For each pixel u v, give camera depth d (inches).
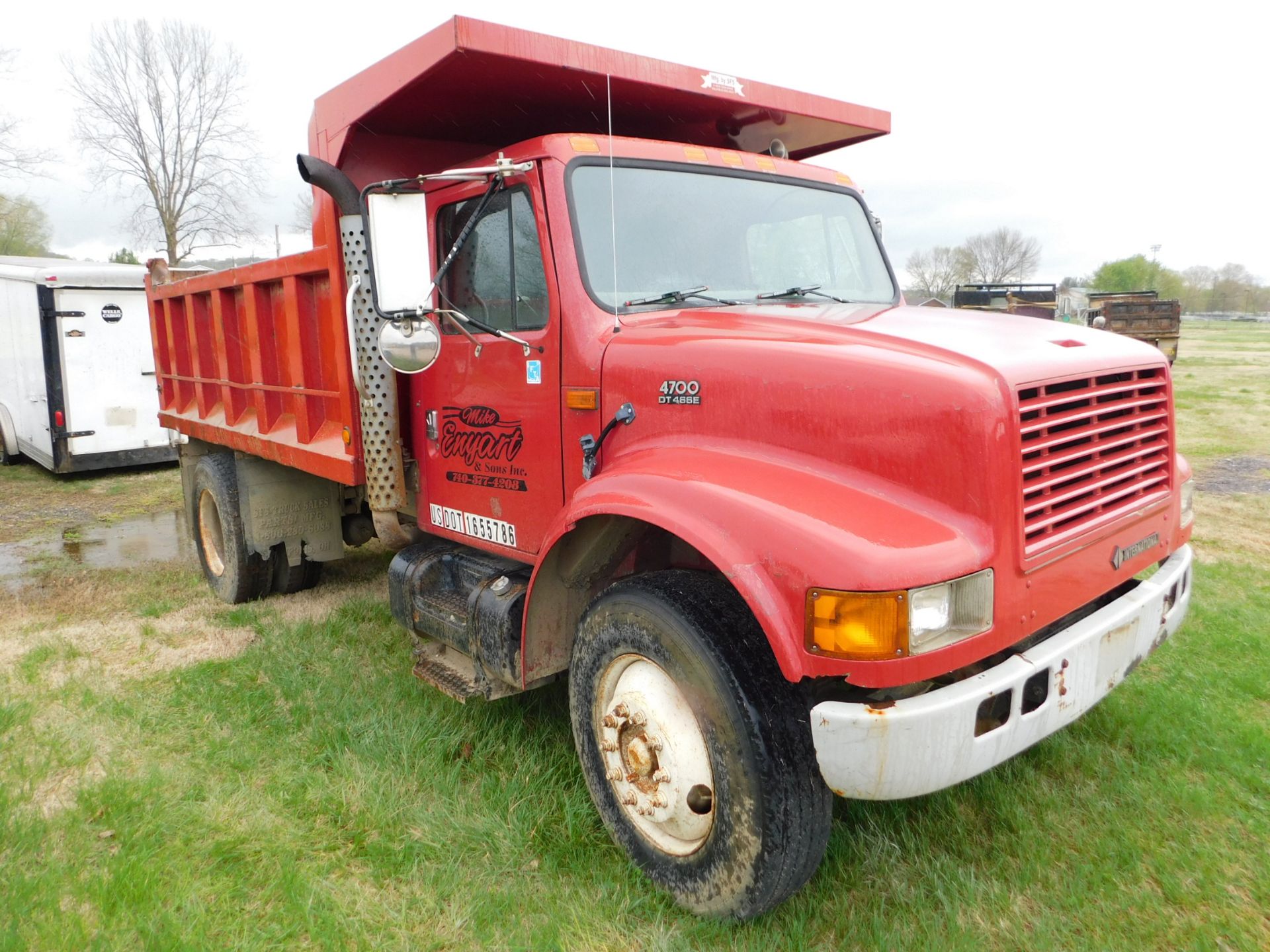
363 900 110.0
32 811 129.8
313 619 215.0
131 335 432.1
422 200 121.6
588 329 125.0
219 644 198.5
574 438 128.3
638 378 118.5
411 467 162.6
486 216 138.3
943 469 92.2
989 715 92.8
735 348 110.0
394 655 188.2
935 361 97.1
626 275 130.7
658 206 136.0
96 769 143.2
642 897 108.3
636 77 137.6
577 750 124.0
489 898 109.3
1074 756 137.0
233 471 228.4
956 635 89.2
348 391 162.2
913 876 112.7
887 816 123.5
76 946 102.1
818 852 97.2
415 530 167.3
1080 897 107.0
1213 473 367.6
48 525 341.4
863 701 91.7
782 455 104.3
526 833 122.1
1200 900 107.0
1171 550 124.9
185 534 325.7
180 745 150.9
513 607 132.2
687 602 101.0
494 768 139.7
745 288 144.2
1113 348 115.8
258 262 189.6
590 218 128.3
